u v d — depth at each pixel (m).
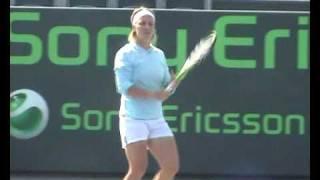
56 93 30.06
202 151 30.03
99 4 38.47
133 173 22.98
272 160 30.06
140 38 22.86
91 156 30.22
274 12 29.69
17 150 30.22
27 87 30.06
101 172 30.25
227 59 29.81
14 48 29.98
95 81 30.00
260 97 29.92
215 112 29.94
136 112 22.73
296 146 30.06
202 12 29.62
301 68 29.81
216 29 29.72
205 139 29.98
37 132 30.19
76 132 30.16
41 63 30.02
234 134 30.00
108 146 30.19
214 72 29.81
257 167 30.09
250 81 29.88
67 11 29.86
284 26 29.73
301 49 29.78
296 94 29.92
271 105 29.92
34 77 30.05
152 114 22.86
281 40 29.75
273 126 30.02
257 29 29.73
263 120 30.00
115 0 38.28
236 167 30.09
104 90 30.03
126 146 22.95
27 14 29.91
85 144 30.19
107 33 29.88
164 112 29.88
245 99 29.92
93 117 30.09
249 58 29.81
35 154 30.25
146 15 22.86
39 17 29.91
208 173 30.12
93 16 29.84
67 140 30.16
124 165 30.19
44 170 30.28
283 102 29.92
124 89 22.69
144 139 22.77
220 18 29.70
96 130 30.12
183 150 30.02
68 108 30.09
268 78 29.86
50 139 30.19
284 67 29.84
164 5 38.53
